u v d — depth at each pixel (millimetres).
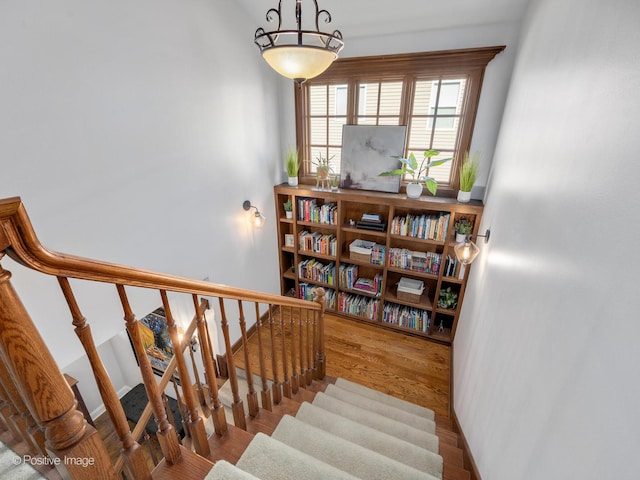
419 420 2477
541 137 1497
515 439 1265
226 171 2914
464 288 3266
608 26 965
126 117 1953
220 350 3383
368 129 3266
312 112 3557
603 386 744
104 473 848
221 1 2518
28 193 1564
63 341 1869
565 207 1119
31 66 1489
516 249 1628
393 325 3885
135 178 2078
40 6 1479
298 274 4176
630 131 776
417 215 3338
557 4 1540
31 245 637
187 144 2434
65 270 721
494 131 2854
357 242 3779
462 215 3191
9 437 1135
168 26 2117
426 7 2486
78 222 1802
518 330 1425
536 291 1278
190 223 2604
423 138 3197
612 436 683
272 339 1927
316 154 3744
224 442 1454
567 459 856
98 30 1725
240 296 1458
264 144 3406
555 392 985
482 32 2607
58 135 1640
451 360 3373
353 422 2037
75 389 2654
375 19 2688
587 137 1019
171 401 3752
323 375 3016
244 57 2889
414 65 2881
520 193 1721
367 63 3008
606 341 757
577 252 979
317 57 1523
